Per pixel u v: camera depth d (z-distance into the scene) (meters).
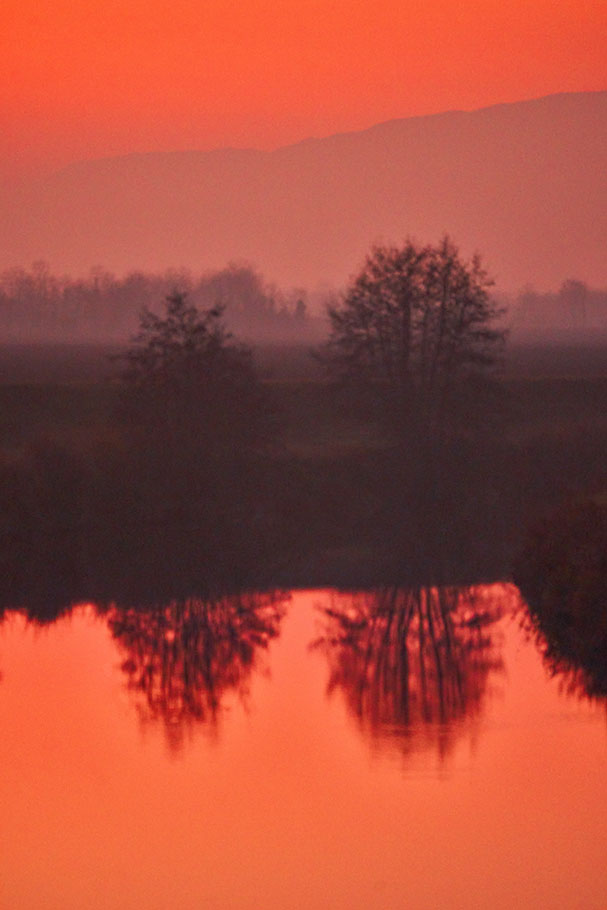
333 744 103.38
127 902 74.12
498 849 80.38
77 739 107.00
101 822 86.50
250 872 78.19
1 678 129.50
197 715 114.31
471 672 127.19
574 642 124.50
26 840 82.81
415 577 185.12
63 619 160.38
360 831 84.25
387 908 73.50
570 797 89.69
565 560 137.00
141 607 167.38
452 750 100.69
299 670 133.12
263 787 93.56
